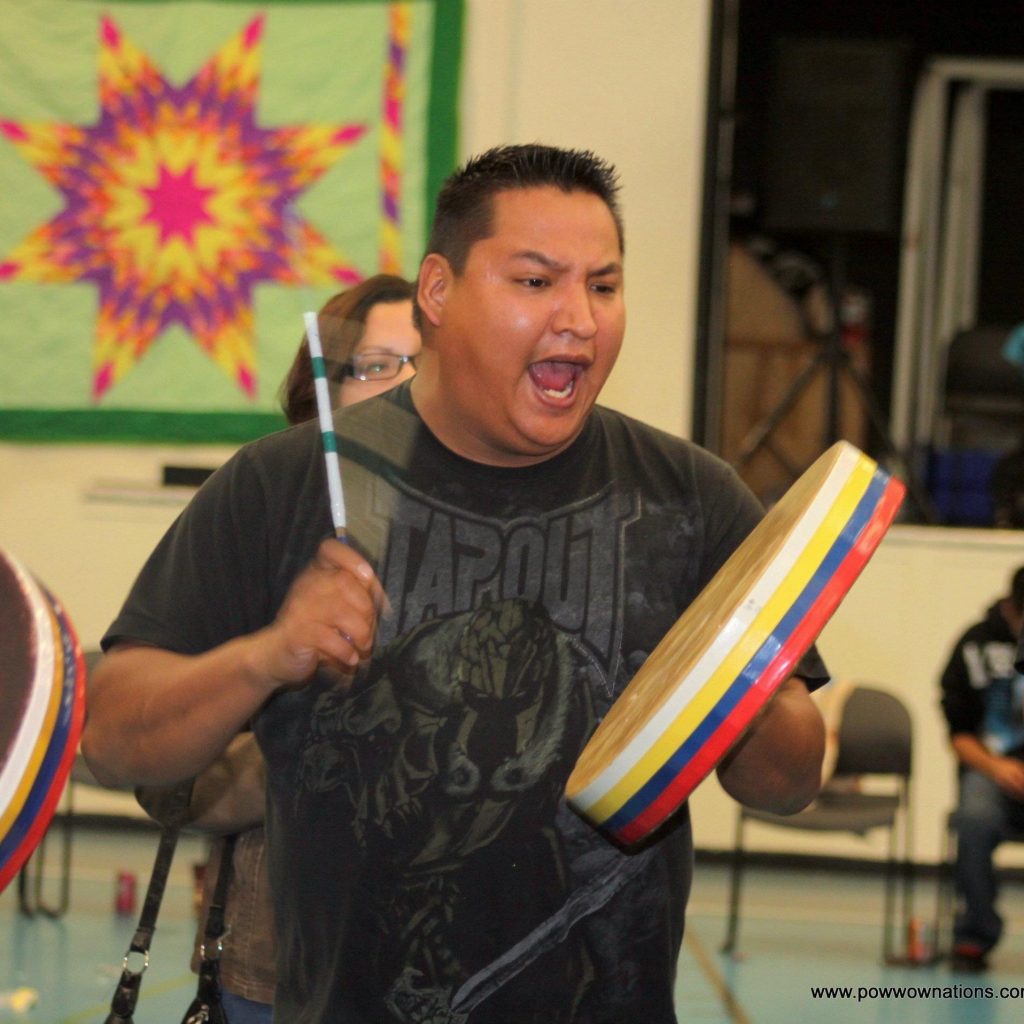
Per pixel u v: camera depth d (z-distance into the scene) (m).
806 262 12.18
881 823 7.34
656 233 9.02
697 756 2.11
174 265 8.76
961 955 7.19
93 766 2.46
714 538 2.53
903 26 12.70
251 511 2.46
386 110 8.75
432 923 2.36
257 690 2.23
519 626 2.42
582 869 2.38
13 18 8.71
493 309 2.34
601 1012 2.38
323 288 8.72
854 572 2.15
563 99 8.99
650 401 9.05
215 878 3.15
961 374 10.74
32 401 8.84
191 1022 2.96
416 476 2.46
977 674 7.46
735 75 12.73
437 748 2.38
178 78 8.73
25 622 2.01
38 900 7.38
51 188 8.78
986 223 12.81
